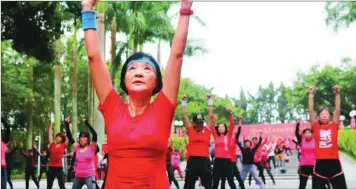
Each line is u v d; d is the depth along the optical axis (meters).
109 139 3.15
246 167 14.06
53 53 15.95
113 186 3.09
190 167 11.01
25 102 34.41
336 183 8.39
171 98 3.16
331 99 57.00
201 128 11.06
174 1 28.78
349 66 56.72
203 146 11.03
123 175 3.06
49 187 12.92
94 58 3.26
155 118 3.13
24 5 14.53
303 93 58.66
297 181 23.47
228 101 78.50
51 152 12.91
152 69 3.27
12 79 31.67
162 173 3.14
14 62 33.25
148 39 29.72
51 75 36.91
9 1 14.22
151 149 3.08
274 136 55.06
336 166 8.40
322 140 8.47
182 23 3.22
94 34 3.30
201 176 11.02
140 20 25.91
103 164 17.88
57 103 31.66
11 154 16.36
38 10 14.88
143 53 3.33
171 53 3.21
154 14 27.73
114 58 26.66
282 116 114.31
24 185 22.19
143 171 3.05
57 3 15.10
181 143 40.47
